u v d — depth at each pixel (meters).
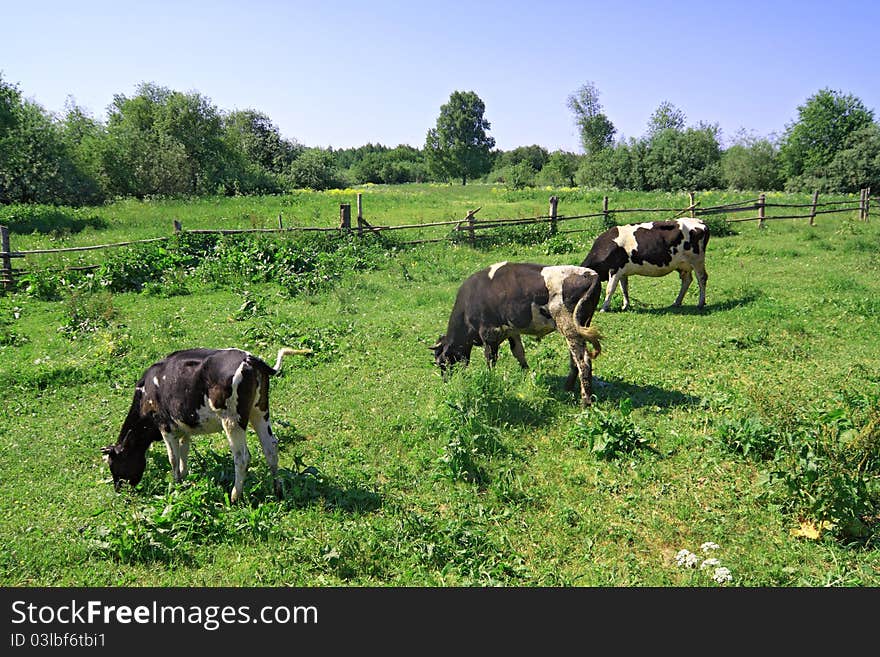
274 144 61.41
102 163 35.00
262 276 14.48
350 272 15.27
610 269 12.11
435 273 15.59
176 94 42.62
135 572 4.90
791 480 5.28
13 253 13.41
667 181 57.41
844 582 4.54
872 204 28.02
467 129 91.00
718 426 6.73
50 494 6.05
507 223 19.17
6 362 9.64
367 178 98.62
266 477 6.08
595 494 5.89
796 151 52.75
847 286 13.13
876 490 5.30
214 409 5.57
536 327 7.86
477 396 7.33
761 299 12.33
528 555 5.12
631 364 9.20
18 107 29.23
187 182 37.88
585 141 71.75
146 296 13.30
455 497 5.91
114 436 7.29
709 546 5.08
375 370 9.24
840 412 5.72
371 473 6.34
